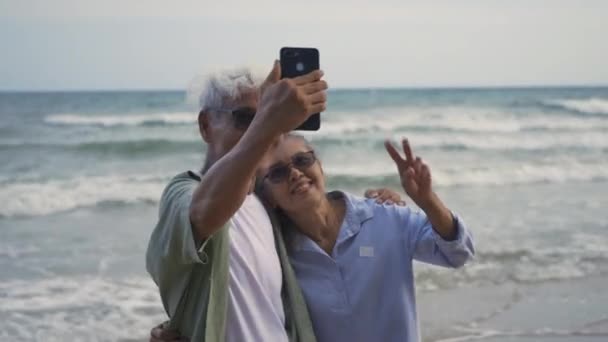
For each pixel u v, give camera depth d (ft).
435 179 59.67
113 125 96.32
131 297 26.96
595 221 39.45
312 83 6.33
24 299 26.76
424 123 99.04
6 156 70.23
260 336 7.37
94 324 24.17
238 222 7.76
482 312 23.81
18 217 44.80
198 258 6.75
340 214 8.97
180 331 7.57
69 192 52.42
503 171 63.16
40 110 126.31
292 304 8.14
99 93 186.19
